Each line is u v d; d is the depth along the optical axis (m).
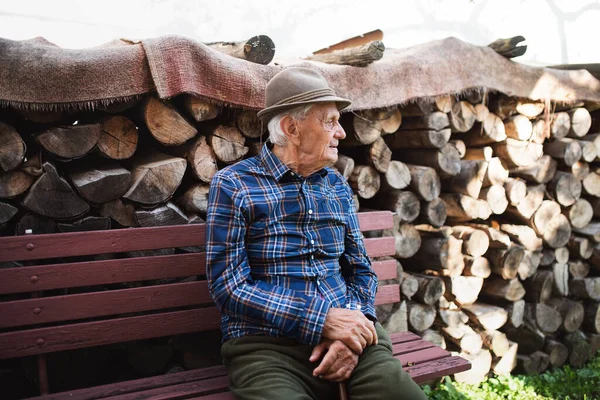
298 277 1.77
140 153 2.47
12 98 1.88
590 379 3.23
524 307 3.38
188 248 2.36
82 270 1.90
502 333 3.24
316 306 1.64
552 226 3.40
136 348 2.39
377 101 2.58
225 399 1.70
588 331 3.65
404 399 1.55
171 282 2.35
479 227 3.22
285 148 1.83
